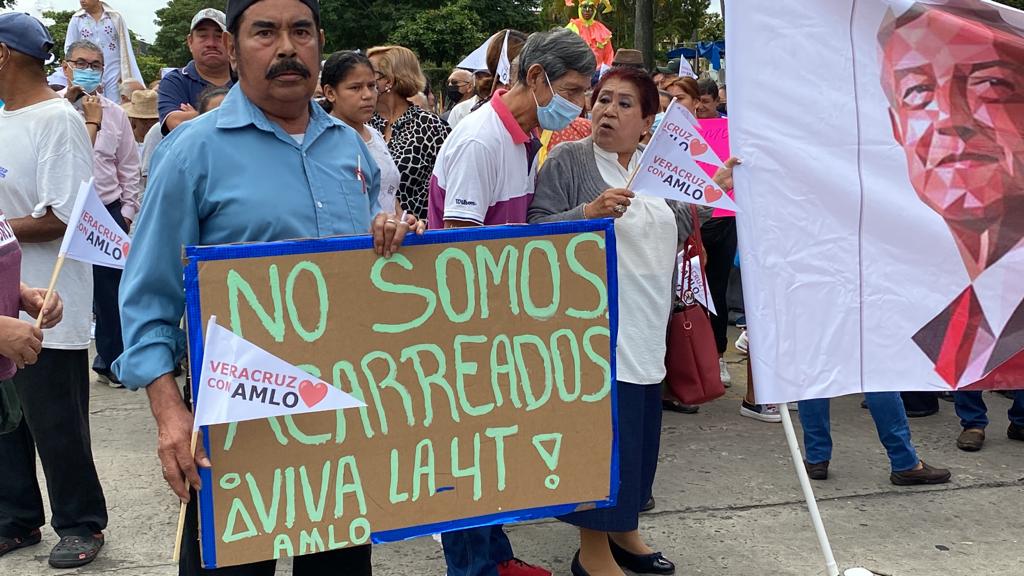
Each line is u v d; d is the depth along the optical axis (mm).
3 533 3770
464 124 3281
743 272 3090
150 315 2172
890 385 3158
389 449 2279
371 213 2570
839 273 3115
